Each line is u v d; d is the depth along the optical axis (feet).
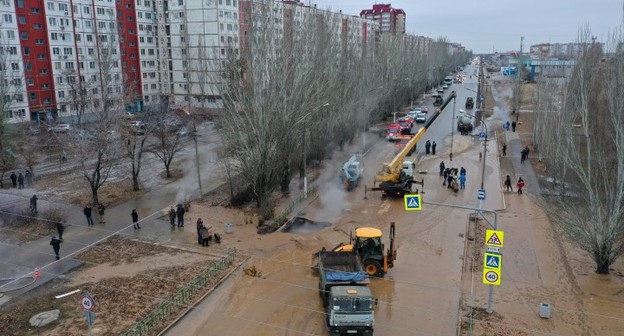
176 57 271.90
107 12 247.91
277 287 73.67
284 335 60.80
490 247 63.98
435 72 448.24
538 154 172.55
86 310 52.26
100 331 60.70
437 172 149.59
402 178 123.34
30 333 60.29
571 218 82.69
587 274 79.36
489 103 332.39
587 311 67.10
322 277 68.18
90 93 204.23
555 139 129.70
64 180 135.33
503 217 108.78
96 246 89.51
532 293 72.59
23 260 82.79
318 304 68.49
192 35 263.70
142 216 107.04
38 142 159.53
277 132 109.09
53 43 221.25
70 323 62.59
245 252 87.15
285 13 181.06
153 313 63.46
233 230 98.94
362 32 452.76
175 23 266.77
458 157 170.91
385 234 97.60
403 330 61.72
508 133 216.54
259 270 79.51
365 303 58.23
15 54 205.36
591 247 79.25
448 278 77.56
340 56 173.47
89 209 100.01
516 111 258.37
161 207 113.60
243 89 110.01
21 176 127.85
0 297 69.51
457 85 472.44
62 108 222.89
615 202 75.46
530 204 118.32
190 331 61.52
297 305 68.28
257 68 105.09
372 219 106.83
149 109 185.16
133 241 92.17
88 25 238.07
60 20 223.92
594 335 60.95
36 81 216.54
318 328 62.44
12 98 183.42
